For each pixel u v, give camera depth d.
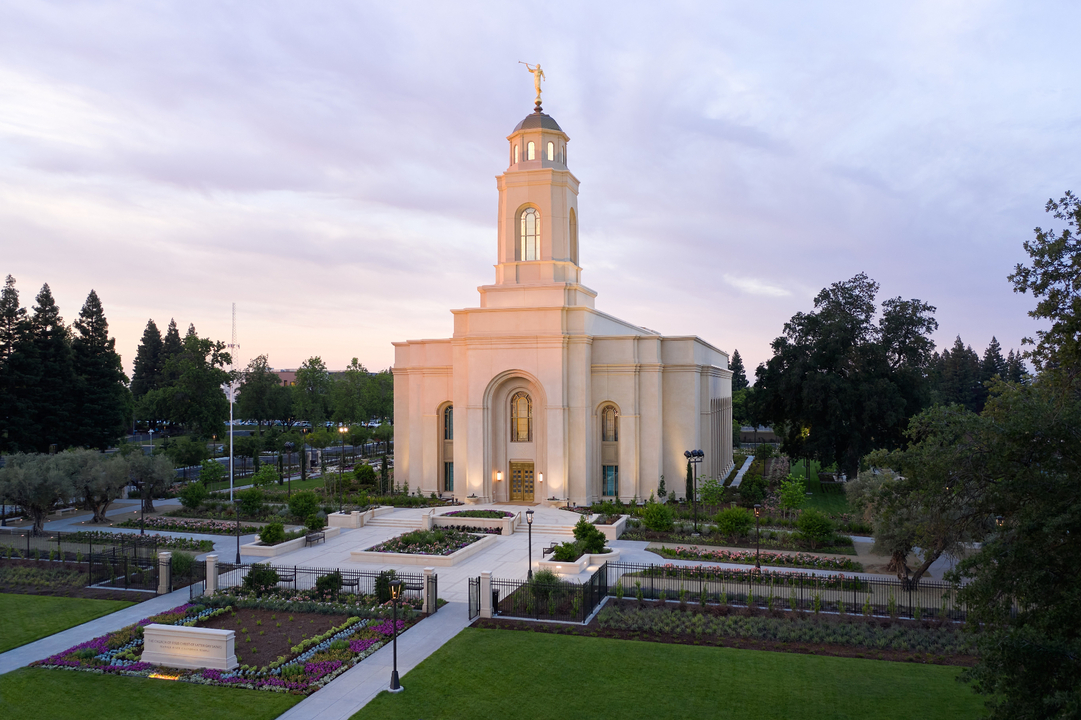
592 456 54.91
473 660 23.42
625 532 43.84
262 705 20.25
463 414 54.66
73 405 67.62
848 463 61.94
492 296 55.22
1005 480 15.64
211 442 111.38
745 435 127.44
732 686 21.33
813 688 21.16
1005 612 14.93
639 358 55.44
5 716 19.70
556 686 21.38
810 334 64.12
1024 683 13.20
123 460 51.16
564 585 28.72
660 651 24.19
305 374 118.06
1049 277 22.02
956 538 24.83
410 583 31.91
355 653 23.92
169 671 22.73
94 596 31.05
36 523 46.03
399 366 61.31
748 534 42.47
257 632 26.22
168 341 138.00
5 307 65.38
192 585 32.31
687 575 32.69
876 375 61.50
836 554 38.69
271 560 38.16
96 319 72.12
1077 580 13.89
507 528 44.62
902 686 21.25
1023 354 23.52
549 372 52.62
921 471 18.62
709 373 61.44
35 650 24.81
